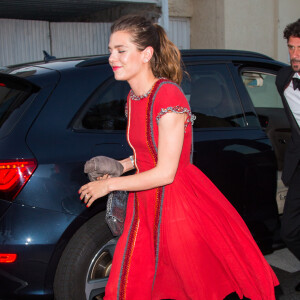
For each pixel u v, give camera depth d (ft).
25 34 29.48
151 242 7.50
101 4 28.48
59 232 8.92
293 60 9.89
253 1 32.09
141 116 7.32
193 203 7.47
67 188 9.11
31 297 8.96
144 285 7.44
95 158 7.77
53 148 9.19
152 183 7.09
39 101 9.48
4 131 9.12
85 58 11.14
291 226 10.31
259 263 7.61
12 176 8.73
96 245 9.29
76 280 9.16
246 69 12.71
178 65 7.63
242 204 11.49
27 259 8.75
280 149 14.82
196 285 7.46
